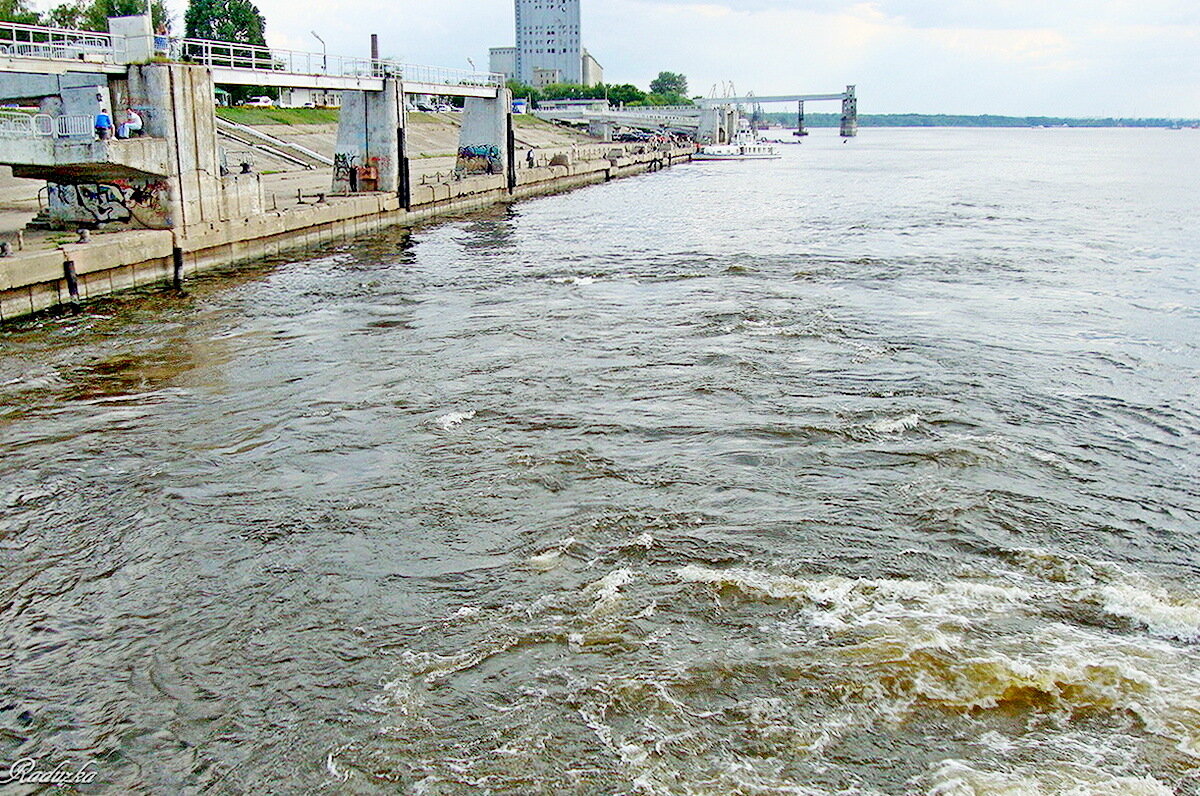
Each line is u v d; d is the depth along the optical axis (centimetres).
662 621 1423
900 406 2353
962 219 6612
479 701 1252
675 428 2208
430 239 5472
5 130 3653
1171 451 2086
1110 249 5009
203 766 1149
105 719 1227
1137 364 2744
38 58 3553
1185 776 1113
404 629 1410
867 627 1397
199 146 4128
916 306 3538
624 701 1248
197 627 1419
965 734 1186
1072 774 1119
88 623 1430
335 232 5347
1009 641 1360
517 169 8631
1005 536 1683
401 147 6144
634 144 15800
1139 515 1773
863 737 1184
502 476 1934
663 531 1698
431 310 3456
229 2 12250
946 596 1483
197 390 2478
